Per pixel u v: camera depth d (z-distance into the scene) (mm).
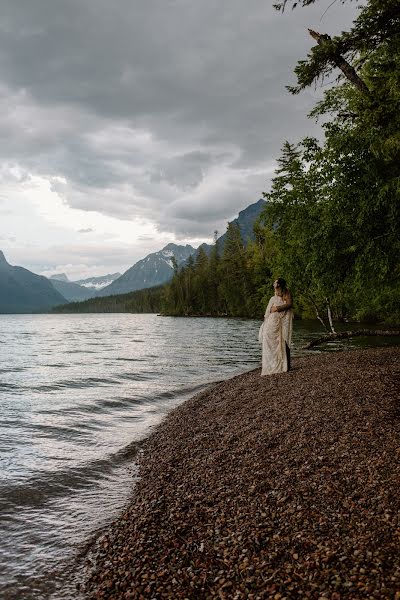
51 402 14172
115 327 89562
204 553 4598
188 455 7980
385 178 12570
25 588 4406
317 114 15508
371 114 8680
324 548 4242
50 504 6500
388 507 4746
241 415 9836
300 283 20109
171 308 154250
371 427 7277
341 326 44250
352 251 14852
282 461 6617
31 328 92938
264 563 4203
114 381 18625
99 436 10258
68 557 5004
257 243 79938
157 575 4344
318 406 9039
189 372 21047
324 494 5340
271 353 14445
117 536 5344
